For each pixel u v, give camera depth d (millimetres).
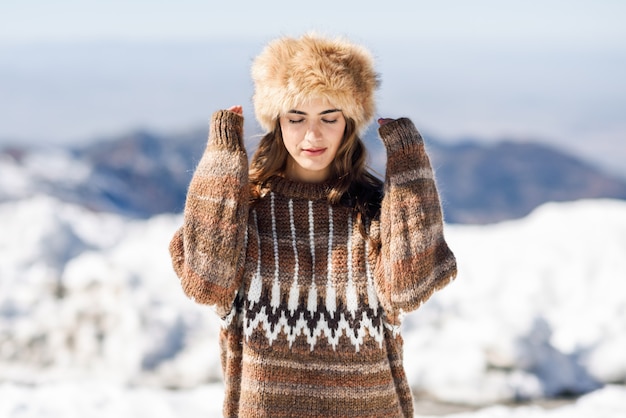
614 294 5621
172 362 5113
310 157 2607
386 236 2557
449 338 5070
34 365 5164
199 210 2586
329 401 2531
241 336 2664
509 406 4613
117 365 5086
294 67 2539
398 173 2582
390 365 2676
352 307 2566
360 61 2625
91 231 7371
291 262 2604
